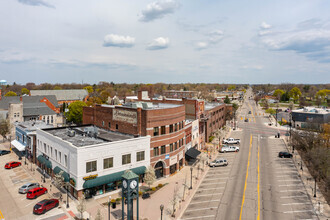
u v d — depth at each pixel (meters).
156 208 36.91
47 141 49.28
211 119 88.94
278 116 147.38
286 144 80.62
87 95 169.38
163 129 49.41
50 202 35.97
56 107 132.38
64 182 40.84
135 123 49.22
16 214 34.56
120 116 53.56
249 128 112.38
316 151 51.62
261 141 85.56
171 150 51.38
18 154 66.81
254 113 168.88
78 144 43.16
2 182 46.97
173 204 35.06
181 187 45.00
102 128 60.19
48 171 50.47
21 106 97.12
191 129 64.94
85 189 39.25
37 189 40.53
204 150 72.81
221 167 57.22
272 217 34.34
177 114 52.81
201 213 35.38
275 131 104.81
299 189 44.12
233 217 34.25
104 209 36.28
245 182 47.56
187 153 59.75
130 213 31.48
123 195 31.50
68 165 40.72
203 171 54.31
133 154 44.41
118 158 42.44
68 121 112.12
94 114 63.00
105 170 40.81
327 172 47.81
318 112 107.00
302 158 63.56
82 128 59.34
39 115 103.56
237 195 41.62
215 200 39.66
